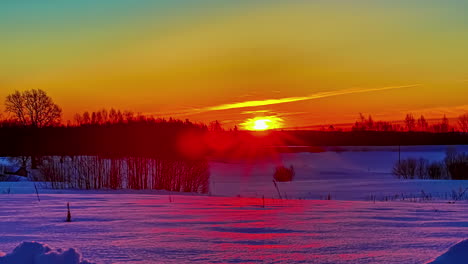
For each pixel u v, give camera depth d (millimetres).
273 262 4945
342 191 32469
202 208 11422
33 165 46000
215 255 5293
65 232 7066
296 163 85188
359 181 44406
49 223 8195
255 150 97562
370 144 136625
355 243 6109
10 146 55031
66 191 23672
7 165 43656
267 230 7320
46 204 12430
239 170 69250
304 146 125938
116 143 31359
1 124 60062
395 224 8172
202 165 32656
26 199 14352
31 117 61250
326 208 11766
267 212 10367
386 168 81625
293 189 36312
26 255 4176
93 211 10484
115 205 12250
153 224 8070
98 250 5582
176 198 16328
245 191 35281
